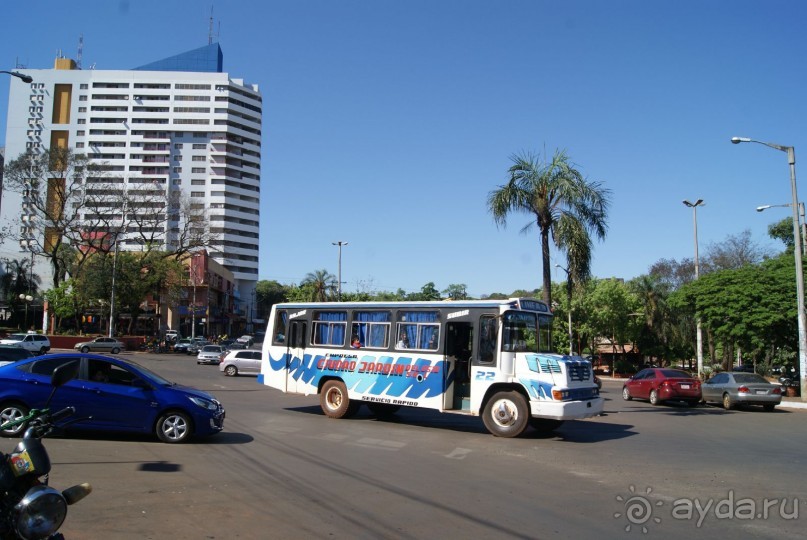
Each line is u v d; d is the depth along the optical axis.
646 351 52.28
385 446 11.66
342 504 7.11
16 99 126.56
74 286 60.66
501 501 7.51
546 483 8.67
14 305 81.19
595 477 9.19
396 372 15.08
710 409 22.36
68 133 127.69
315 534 5.96
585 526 6.57
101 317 69.75
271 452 10.46
